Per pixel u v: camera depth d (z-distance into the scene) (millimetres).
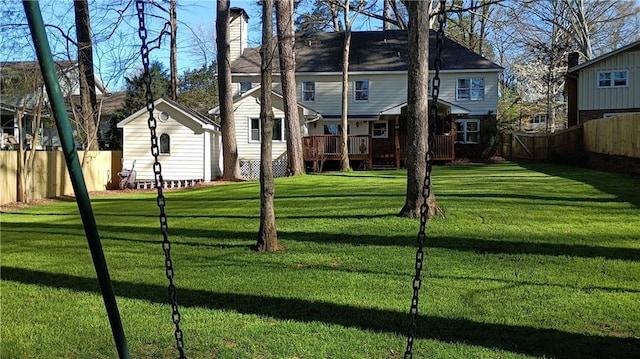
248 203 12133
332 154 23000
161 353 3668
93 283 5500
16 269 6195
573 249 6371
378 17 17922
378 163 25094
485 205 9352
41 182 16297
